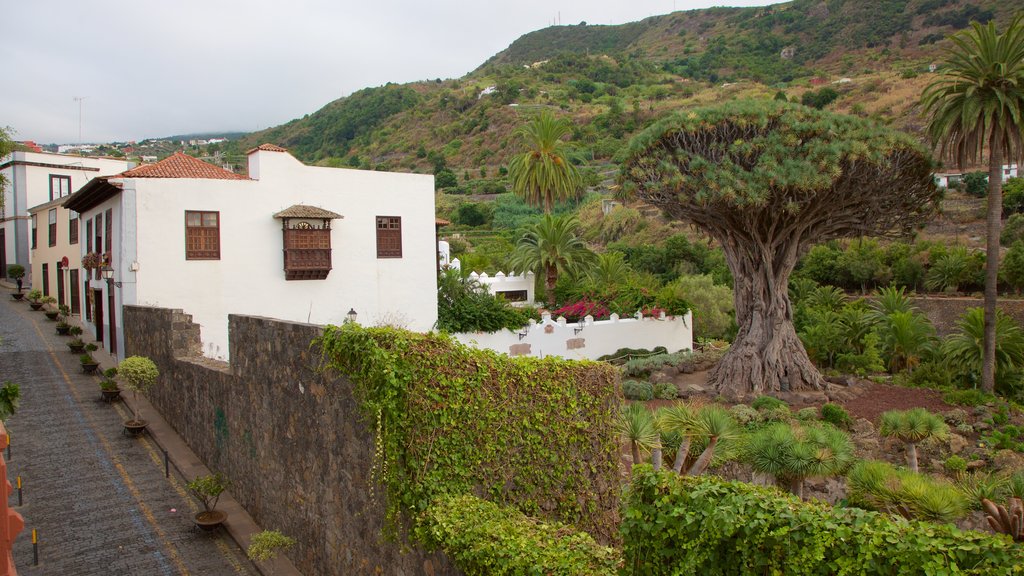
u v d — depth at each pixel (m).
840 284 63.28
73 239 37.41
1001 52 29.81
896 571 5.46
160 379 21.50
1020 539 8.34
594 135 126.88
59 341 31.25
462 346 9.71
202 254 26.00
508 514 8.92
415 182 31.20
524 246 45.47
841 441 14.51
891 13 161.25
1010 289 54.25
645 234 82.44
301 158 161.50
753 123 29.67
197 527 14.10
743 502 6.43
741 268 33.19
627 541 7.33
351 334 10.09
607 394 11.20
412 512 9.04
